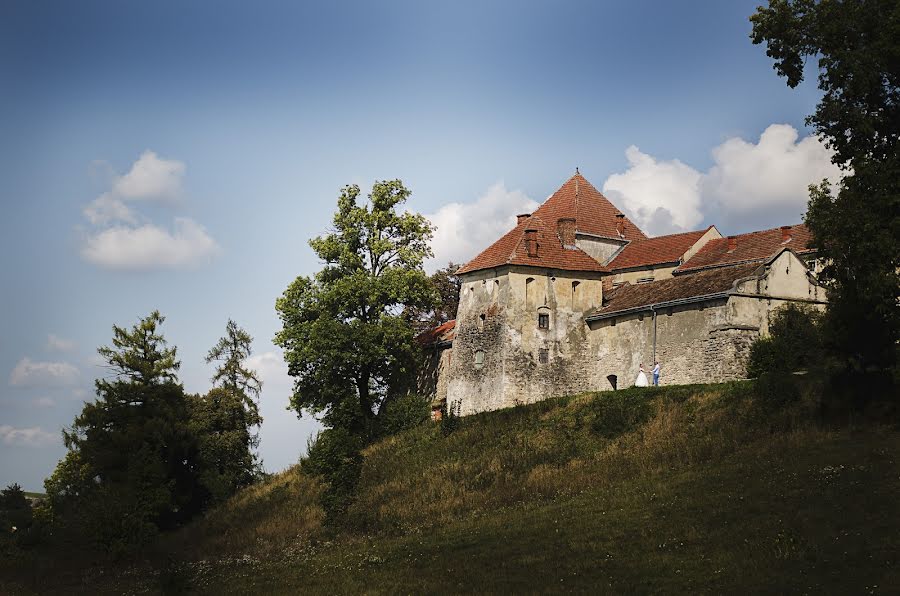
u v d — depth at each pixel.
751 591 25.67
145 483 50.34
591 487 40.03
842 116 37.47
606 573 28.97
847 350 38.78
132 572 43.03
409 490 46.94
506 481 43.91
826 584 25.28
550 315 60.38
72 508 59.06
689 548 29.80
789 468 34.66
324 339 61.28
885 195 35.22
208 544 48.78
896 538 27.11
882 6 36.72
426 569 32.66
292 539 45.09
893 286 35.03
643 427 44.91
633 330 57.34
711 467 37.81
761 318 51.34
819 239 37.16
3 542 50.34
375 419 59.84
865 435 36.25
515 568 30.92
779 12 38.97
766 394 41.50
